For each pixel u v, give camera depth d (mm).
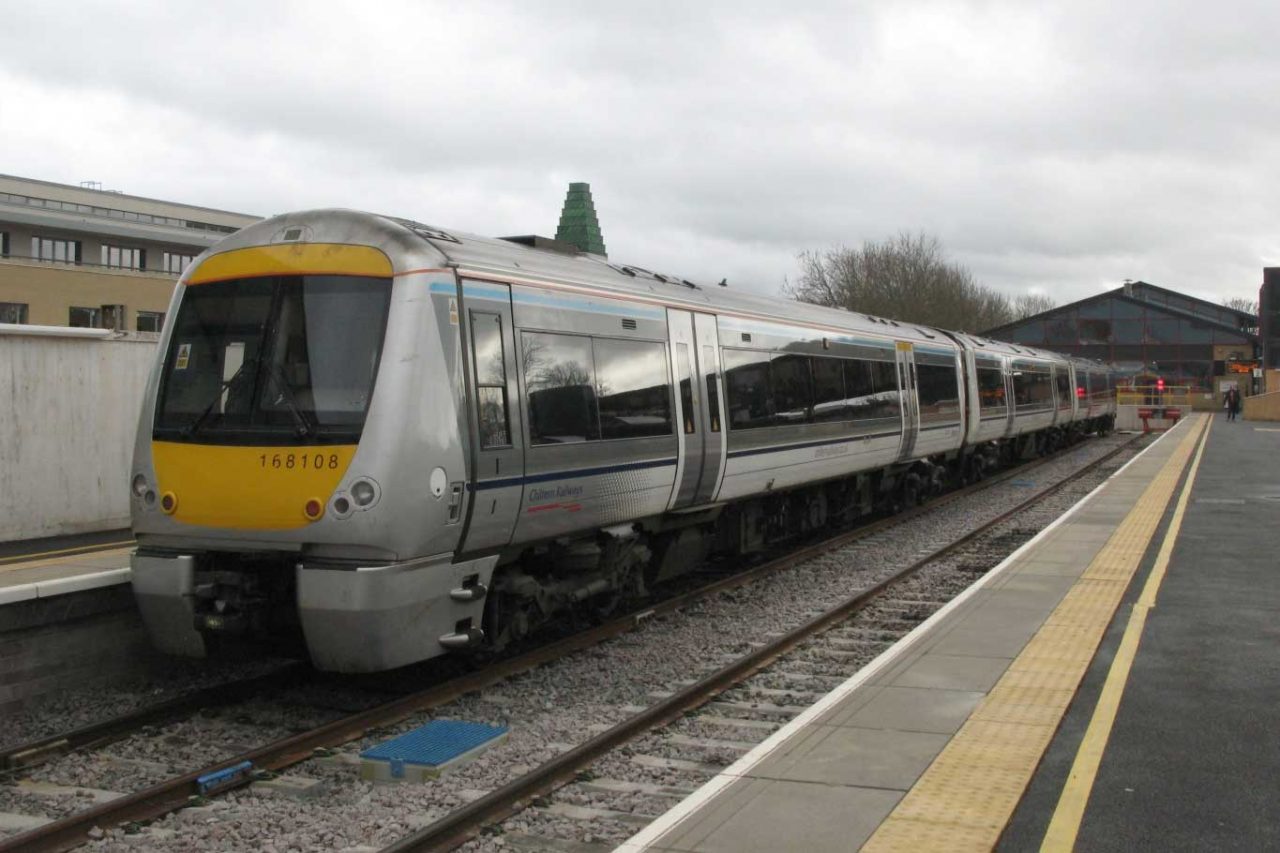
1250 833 4914
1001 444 27000
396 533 7184
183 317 8055
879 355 17266
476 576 8047
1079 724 6457
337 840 5379
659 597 12250
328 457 7238
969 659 7887
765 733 7164
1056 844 4738
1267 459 29094
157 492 7750
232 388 7680
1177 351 70625
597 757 6562
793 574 13227
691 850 4605
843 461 15523
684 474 10883
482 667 8984
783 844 4652
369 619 7152
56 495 13766
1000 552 14672
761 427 12688
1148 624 9164
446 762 6344
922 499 20734
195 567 7703
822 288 68875
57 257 43250
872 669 7598
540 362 8672
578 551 9570
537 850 5262
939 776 5488
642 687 8414
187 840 5422
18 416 13328
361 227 7738
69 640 7949
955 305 67188
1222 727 6430
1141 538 14156
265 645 8047
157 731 7223
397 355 7328
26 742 6793
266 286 7797
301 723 7523
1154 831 4934
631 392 9992
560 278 9188
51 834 5324
